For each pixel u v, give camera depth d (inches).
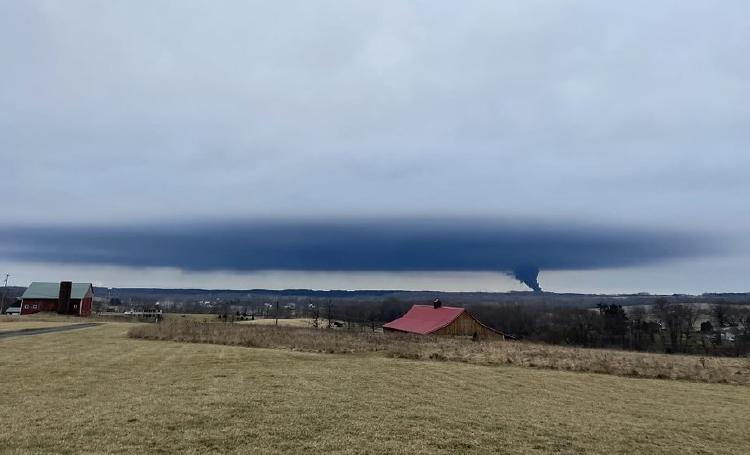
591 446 472.1
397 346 1357.0
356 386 716.0
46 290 3617.1
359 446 434.0
